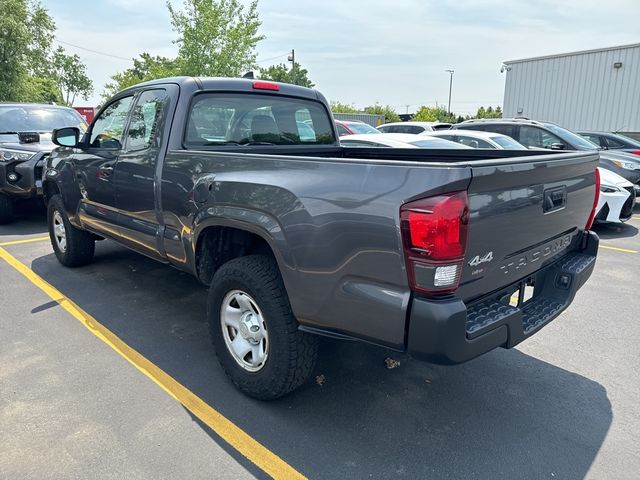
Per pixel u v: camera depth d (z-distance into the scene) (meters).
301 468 2.52
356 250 2.37
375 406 3.07
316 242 2.51
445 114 56.16
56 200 5.41
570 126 19.25
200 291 4.93
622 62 17.69
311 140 4.64
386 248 2.26
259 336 2.98
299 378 2.90
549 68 19.47
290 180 2.65
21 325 4.10
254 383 3.00
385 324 2.34
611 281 5.59
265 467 2.51
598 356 3.78
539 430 2.87
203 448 2.64
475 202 2.24
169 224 3.67
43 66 26.94
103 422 2.83
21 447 2.60
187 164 3.39
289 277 2.67
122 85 53.16
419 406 3.09
